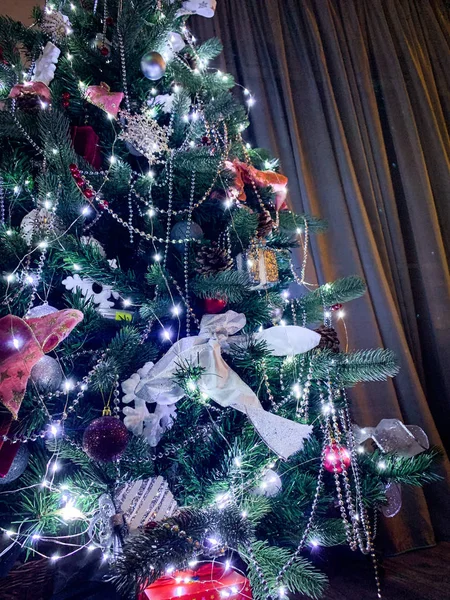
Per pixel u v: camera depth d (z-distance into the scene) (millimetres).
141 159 1111
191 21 1766
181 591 695
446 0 2162
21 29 1210
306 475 918
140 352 837
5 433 686
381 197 1758
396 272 1696
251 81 1731
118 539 686
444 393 1632
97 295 918
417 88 1937
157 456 807
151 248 975
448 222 1828
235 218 955
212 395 757
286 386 928
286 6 1903
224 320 835
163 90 1162
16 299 790
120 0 1077
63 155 852
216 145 1122
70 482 760
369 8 2008
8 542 756
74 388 784
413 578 1104
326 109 1783
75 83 1053
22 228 905
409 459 968
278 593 712
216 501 785
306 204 1633
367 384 1505
